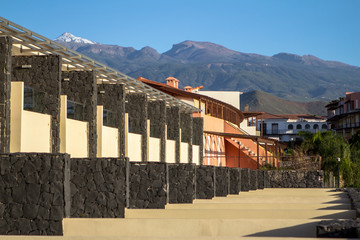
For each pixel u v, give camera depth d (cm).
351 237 809
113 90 2333
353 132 9081
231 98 6800
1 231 1089
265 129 12062
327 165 4509
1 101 1460
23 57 1752
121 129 2316
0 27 1500
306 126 11962
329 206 1594
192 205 1573
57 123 1719
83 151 1953
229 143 5134
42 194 1089
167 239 908
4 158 1105
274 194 2662
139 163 1587
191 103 4581
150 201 1568
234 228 1066
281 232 1050
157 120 2967
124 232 1073
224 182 2267
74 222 1080
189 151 3584
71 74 2002
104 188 1305
